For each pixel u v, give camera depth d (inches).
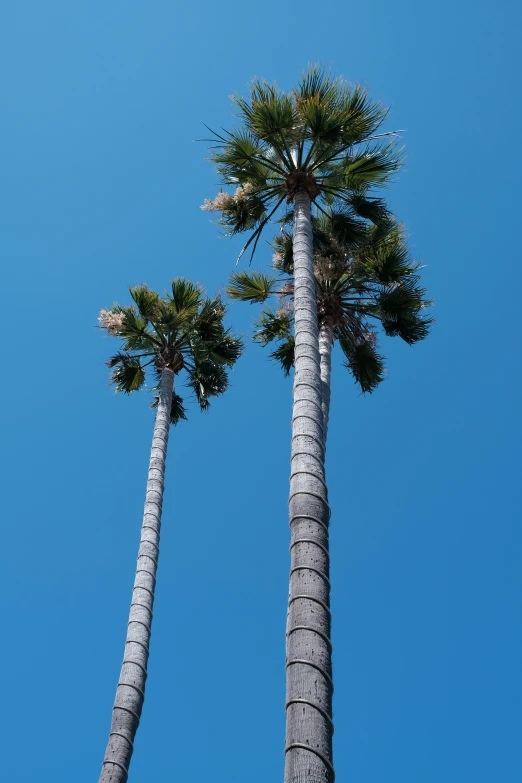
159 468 655.8
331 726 255.0
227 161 541.0
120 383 762.8
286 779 243.1
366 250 605.3
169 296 751.1
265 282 654.5
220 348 762.2
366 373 637.3
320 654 269.6
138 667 512.7
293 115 510.6
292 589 292.5
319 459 339.0
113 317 721.0
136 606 549.6
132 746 478.0
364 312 628.7
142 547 592.1
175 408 775.7
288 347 674.2
